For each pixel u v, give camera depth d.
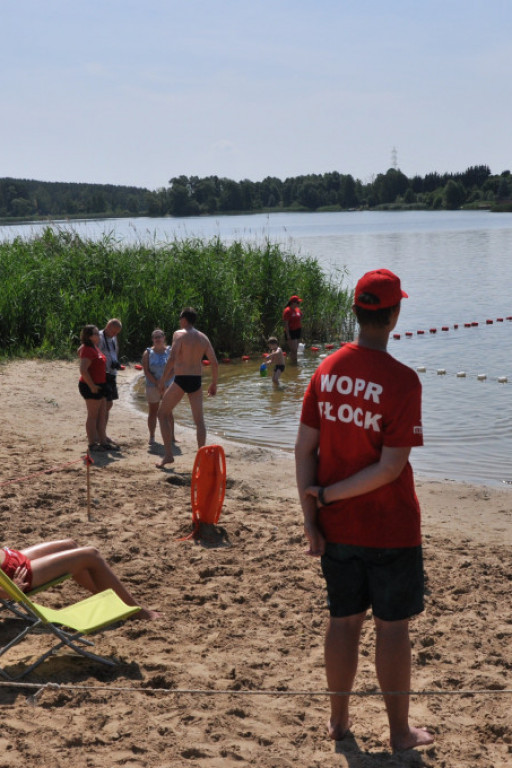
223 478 7.44
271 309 23.91
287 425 13.66
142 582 6.24
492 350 21.58
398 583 3.63
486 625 5.58
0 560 4.95
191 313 10.37
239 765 3.69
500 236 90.88
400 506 3.63
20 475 9.27
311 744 3.94
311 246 74.50
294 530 7.68
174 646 5.10
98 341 10.86
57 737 3.81
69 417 13.25
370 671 4.88
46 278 21.86
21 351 19.59
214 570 6.53
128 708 4.18
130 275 22.61
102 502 8.33
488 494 9.41
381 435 3.55
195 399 10.48
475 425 13.27
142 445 11.53
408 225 140.62
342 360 3.68
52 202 133.75
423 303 32.47
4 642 4.99
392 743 3.88
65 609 4.75
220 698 4.36
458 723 4.26
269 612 5.75
